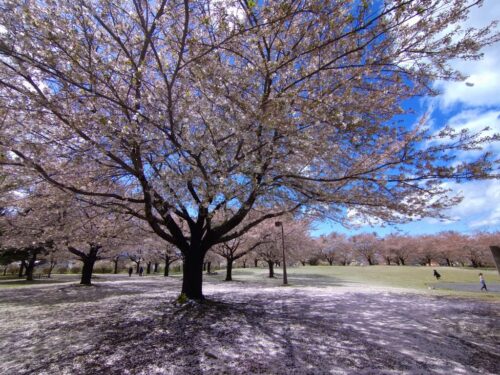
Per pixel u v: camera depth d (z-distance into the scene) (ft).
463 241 191.42
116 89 17.74
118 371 15.30
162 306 31.22
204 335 21.08
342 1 12.62
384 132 21.81
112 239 49.24
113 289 53.21
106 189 28.55
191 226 31.53
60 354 17.79
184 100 16.44
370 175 22.11
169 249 87.51
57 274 143.13
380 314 28.91
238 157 20.88
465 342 20.13
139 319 25.79
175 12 13.88
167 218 29.14
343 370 15.38
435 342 20.07
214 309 28.96
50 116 19.49
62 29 13.79
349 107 17.84
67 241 42.24
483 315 28.50
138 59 17.21
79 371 15.38
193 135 17.42
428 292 48.49
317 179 21.53
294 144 18.13
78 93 16.89
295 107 17.30
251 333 21.62
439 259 216.74
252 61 16.88
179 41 14.66
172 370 15.35
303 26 15.97
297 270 129.70
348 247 220.43
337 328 23.35
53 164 21.95
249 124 18.01
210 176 17.51
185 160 18.12
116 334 21.57
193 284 31.22
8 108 16.42
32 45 13.24
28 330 23.17
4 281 83.87
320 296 41.93
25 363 16.52
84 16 14.29
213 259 113.50
